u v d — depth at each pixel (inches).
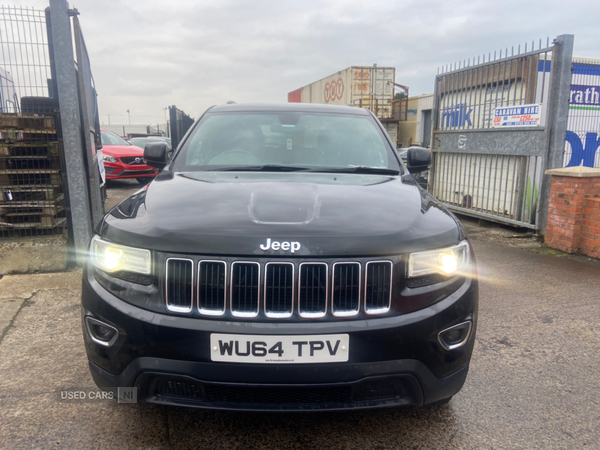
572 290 165.9
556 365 114.0
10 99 174.1
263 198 87.3
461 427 89.9
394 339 72.6
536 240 242.4
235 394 73.9
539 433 88.4
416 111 1028.5
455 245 80.7
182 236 74.2
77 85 183.8
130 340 73.2
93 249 82.0
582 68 288.4
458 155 312.3
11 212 179.3
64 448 81.6
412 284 75.6
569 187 214.1
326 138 125.1
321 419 91.7
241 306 72.2
